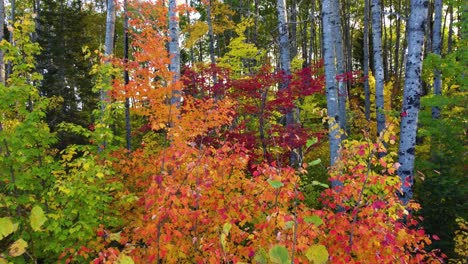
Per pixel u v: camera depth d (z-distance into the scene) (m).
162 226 3.61
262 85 7.97
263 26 21.08
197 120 5.26
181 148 4.16
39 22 18.39
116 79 5.66
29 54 5.10
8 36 17.52
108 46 8.76
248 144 7.27
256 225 3.52
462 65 7.77
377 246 3.48
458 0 8.69
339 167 4.23
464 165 6.50
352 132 13.27
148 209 3.67
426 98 8.02
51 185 5.00
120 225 5.25
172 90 5.21
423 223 5.88
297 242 3.12
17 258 4.24
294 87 7.86
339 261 3.26
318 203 7.54
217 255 3.13
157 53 4.97
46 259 4.82
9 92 4.51
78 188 4.83
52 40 17.20
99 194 5.02
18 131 4.57
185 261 4.02
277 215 3.44
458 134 7.27
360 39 24.45
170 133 4.62
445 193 5.70
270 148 7.96
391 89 16.95
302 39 22.61
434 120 7.70
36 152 4.77
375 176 3.84
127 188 5.95
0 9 8.76
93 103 17.20
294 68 13.83
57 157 11.49
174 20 6.52
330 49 6.62
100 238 4.46
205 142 6.95
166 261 4.00
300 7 21.92
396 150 10.33
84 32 21.61
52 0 18.61
